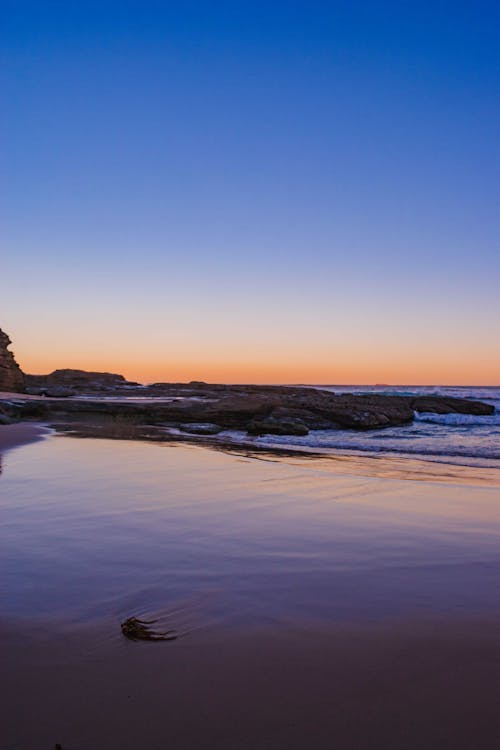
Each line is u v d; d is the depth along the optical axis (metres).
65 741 2.12
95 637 3.08
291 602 3.65
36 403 26.19
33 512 6.31
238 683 2.56
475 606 3.58
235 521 6.05
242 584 4.01
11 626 3.22
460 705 2.37
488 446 15.94
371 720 2.26
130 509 6.55
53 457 11.29
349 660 2.80
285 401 24.66
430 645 2.97
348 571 4.34
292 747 2.08
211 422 23.78
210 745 2.10
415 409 29.66
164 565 4.45
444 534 5.57
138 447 13.75
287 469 10.36
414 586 3.99
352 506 6.99
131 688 2.52
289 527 5.80
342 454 13.75
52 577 4.12
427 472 10.66
